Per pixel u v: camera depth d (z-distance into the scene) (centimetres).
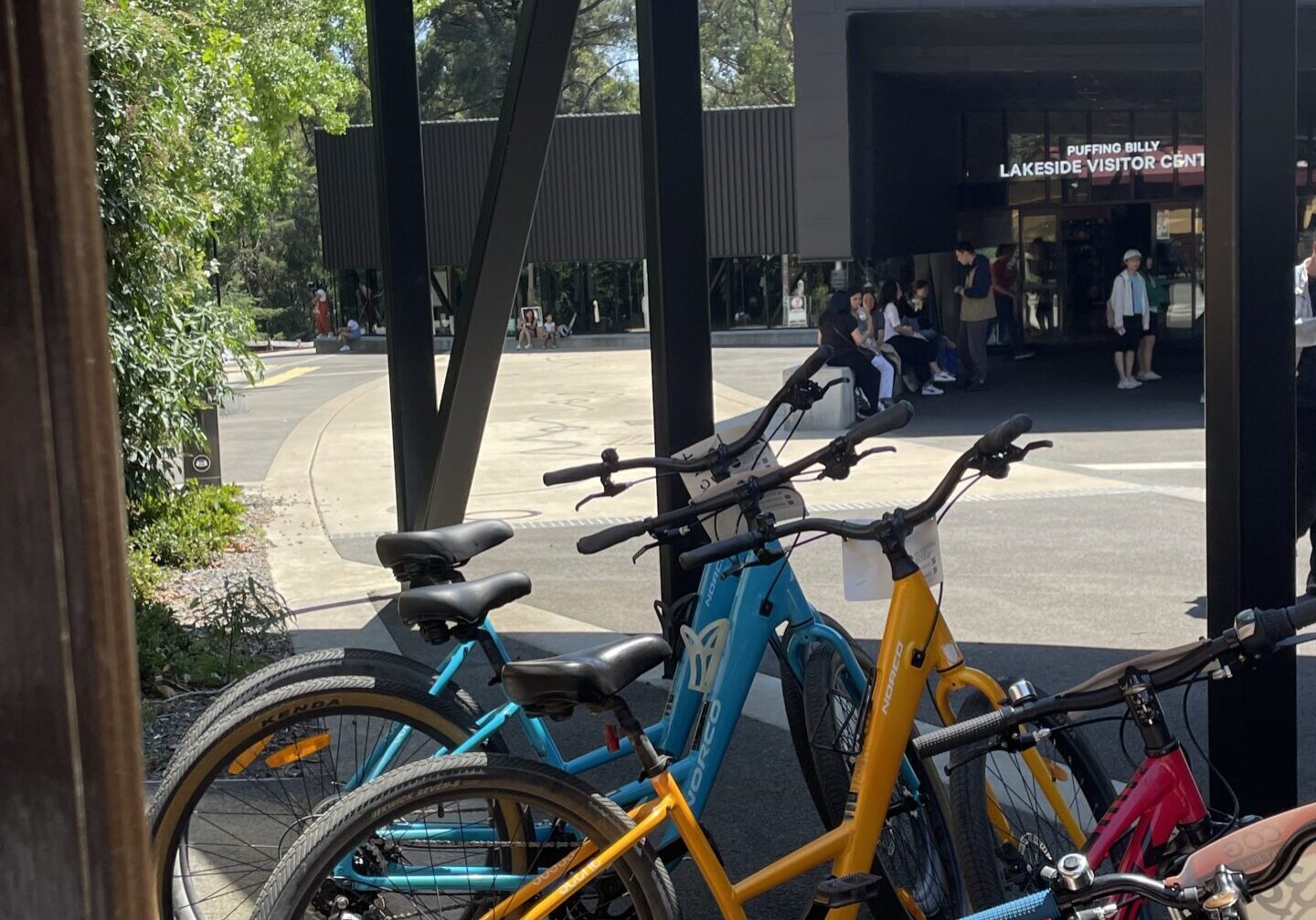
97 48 770
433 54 5338
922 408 1662
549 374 2520
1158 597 702
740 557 331
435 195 3394
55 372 65
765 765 462
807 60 1794
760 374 2327
